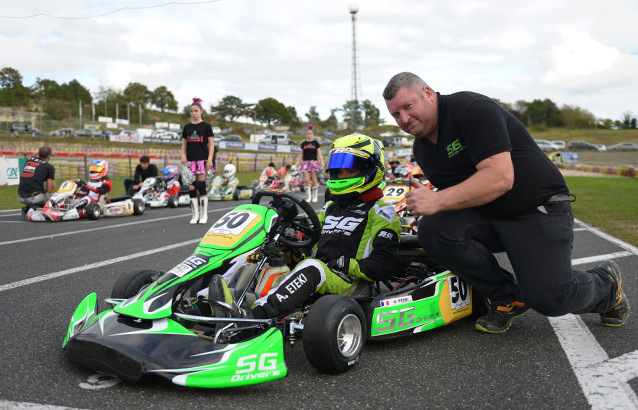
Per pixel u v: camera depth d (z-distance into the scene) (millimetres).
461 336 3266
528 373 2631
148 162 13078
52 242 6676
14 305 3734
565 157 50844
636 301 3990
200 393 2346
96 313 2721
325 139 62750
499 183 2793
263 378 2361
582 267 5223
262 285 3027
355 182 3301
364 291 3195
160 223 8961
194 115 8656
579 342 3123
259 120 114500
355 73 79875
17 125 49625
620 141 87250
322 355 2521
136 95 119312
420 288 3152
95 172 9922
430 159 3221
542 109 103562
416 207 2852
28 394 2270
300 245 3219
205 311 2908
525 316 3719
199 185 8812
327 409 2215
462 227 3174
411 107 3008
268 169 17312
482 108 2895
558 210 3043
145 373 2268
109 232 7699
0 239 6906
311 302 3184
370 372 2650
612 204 12758
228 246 2918
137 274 3107
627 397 2332
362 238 3268
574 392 2393
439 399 2326
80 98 108000
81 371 2555
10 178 17734
